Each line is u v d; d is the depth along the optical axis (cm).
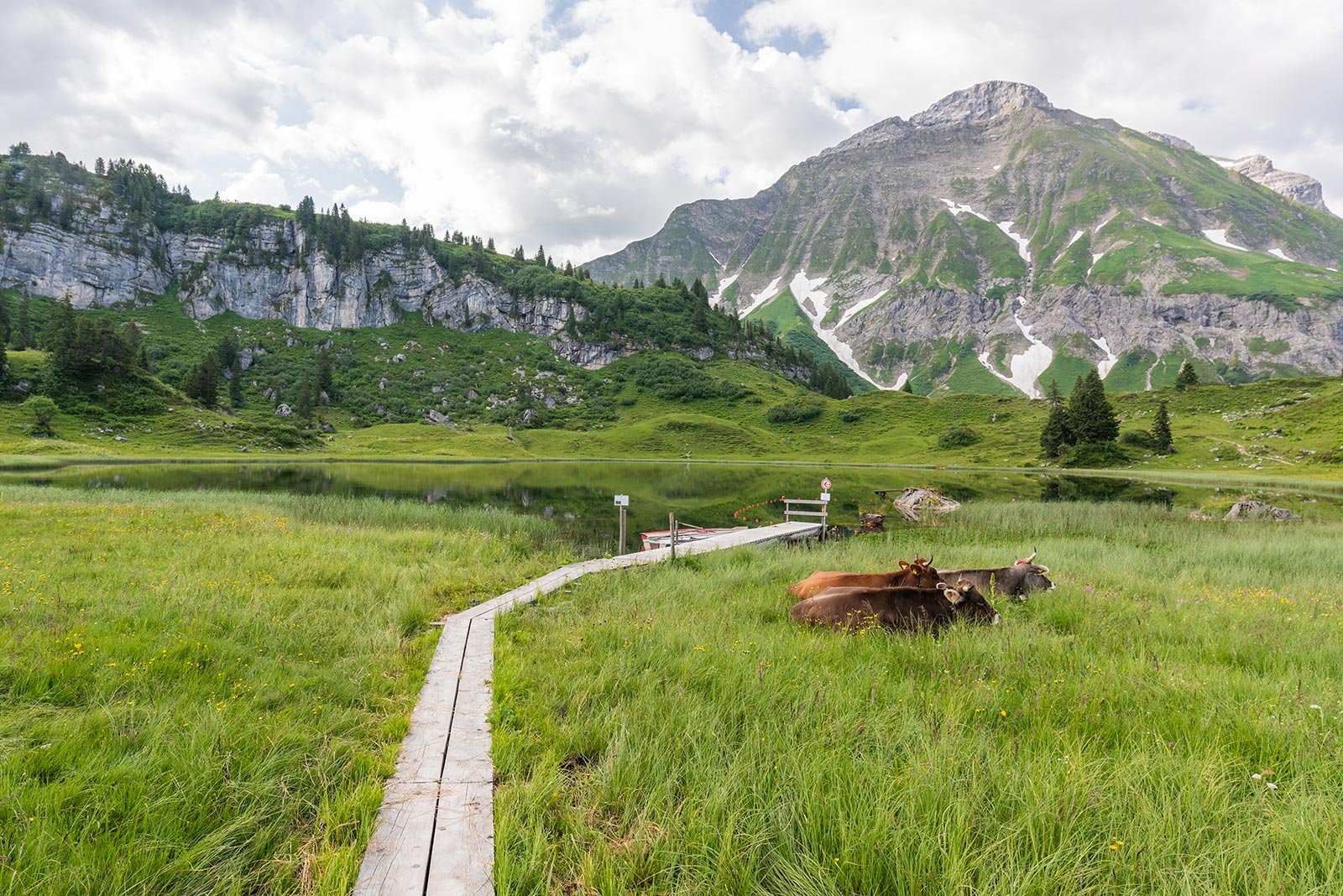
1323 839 365
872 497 4766
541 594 1126
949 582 1201
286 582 1139
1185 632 903
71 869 329
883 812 378
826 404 16938
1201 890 332
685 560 1578
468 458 11712
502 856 352
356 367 19862
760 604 1058
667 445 14312
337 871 346
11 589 923
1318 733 516
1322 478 7250
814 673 666
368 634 827
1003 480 7094
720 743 486
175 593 945
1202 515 3123
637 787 440
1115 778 439
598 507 3806
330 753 482
